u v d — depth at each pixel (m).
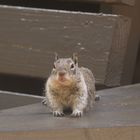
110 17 7.69
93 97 6.07
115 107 6.07
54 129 4.86
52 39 8.09
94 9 9.16
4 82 9.62
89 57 7.83
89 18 7.81
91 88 5.96
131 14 9.02
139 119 5.32
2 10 8.34
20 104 8.29
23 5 9.48
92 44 7.81
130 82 9.50
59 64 5.47
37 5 9.45
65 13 7.97
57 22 8.03
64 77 5.39
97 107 6.09
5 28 8.36
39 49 8.18
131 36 9.28
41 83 9.40
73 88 5.52
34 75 8.27
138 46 9.91
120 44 7.78
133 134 4.92
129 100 6.52
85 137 4.87
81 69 6.11
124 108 6.01
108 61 7.72
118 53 7.79
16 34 8.31
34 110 6.09
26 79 9.51
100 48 7.76
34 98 8.21
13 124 5.21
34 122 5.29
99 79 7.75
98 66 7.77
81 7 9.27
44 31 8.13
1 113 5.94
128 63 9.38
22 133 4.85
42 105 6.41
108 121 5.22
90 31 7.82
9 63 8.39
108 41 7.71
